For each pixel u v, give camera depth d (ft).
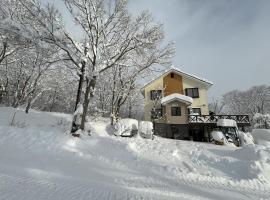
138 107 129.80
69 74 63.72
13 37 47.85
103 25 52.26
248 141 67.36
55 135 37.70
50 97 126.00
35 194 12.94
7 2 44.96
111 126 65.57
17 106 76.84
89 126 59.16
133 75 73.15
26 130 35.99
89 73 51.78
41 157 27.73
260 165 29.14
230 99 212.02
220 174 28.89
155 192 17.52
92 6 50.62
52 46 50.14
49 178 17.61
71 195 13.65
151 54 64.08
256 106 186.09
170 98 88.38
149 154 38.29
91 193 14.65
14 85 92.53
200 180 25.00
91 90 51.19
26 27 46.06
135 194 16.02
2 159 23.39
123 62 65.36
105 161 30.14
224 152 41.86
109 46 56.39
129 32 55.72
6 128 35.04
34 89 80.48
